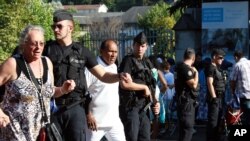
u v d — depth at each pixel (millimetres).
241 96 12242
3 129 5641
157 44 19344
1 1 19703
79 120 6785
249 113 12211
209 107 11648
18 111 5621
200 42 19078
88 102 7148
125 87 8250
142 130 8547
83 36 21391
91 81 7742
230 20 16812
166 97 13273
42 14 20859
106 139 8391
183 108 10469
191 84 10430
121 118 8453
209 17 17047
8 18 19656
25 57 5746
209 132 11734
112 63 8055
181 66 10539
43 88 5742
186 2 23828
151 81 8688
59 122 6723
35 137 5695
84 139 6871
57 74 6734
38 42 5703
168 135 13328
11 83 5641
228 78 13469
